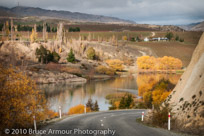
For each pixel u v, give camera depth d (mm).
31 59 119625
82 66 129000
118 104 49031
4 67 14898
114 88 78875
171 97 22844
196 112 15852
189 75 22531
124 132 13383
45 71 98125
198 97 17391
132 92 70750
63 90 71500
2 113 13633
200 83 18438
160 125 17156
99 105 50219
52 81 90000
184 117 16578
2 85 14227
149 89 63438
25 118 14711
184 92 20500
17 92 14594
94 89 75562
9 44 125500
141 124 17672
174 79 92188
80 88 77500
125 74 129625
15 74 15148
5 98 14086
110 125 16391
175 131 14164
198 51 23469
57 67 110000
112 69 124750
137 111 33781
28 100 15789
